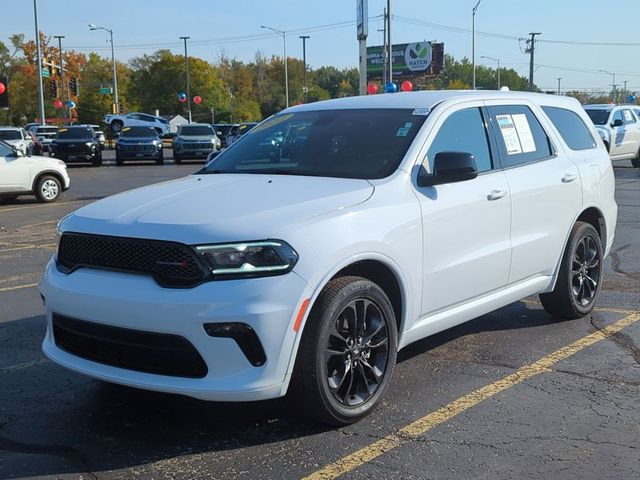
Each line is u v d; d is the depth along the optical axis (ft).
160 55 319.06
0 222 45.42
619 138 76.28
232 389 11.92
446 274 15.55
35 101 261.03
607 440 13.11
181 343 11.95
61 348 13.85
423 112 16.35
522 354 18.08
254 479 11.74
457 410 14.49
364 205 13.74
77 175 85.35
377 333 13.98
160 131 183.01
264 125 18.67
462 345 18.86
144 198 14.12
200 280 11.89
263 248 12.07
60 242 13.75
